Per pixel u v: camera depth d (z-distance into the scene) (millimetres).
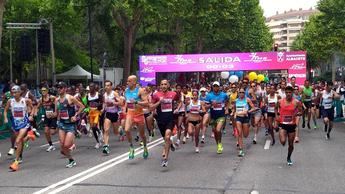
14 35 37531
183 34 51969
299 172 10305
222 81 39750
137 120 12281
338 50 50094
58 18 38625
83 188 8680
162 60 29891
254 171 10445
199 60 29562
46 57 41281
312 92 22547
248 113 13258
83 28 42562
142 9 32188
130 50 34500
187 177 9742
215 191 8367
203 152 13766
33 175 10180
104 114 15234
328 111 17016
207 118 14375
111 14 31484
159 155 13148
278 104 11305
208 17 46219
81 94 17547
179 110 13586
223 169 10742
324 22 40656
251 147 14898
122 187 8750
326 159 12211
